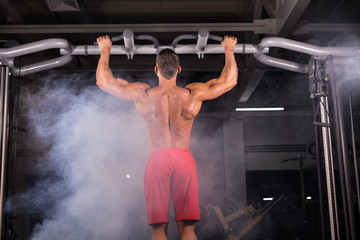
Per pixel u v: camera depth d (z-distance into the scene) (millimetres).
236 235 6645
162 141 2145
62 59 3387
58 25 4133
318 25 4105
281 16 3656
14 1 4738
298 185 9086
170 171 2084
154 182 2076
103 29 4121
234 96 7566
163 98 2207
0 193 3012
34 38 5348
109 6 4984
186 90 2230
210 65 5629
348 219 2967
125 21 5273
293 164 9117
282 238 8312
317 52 3219
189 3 4969
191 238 2021
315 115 3295
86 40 4680
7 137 3152
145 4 4980
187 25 4082
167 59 2221
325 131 3152
